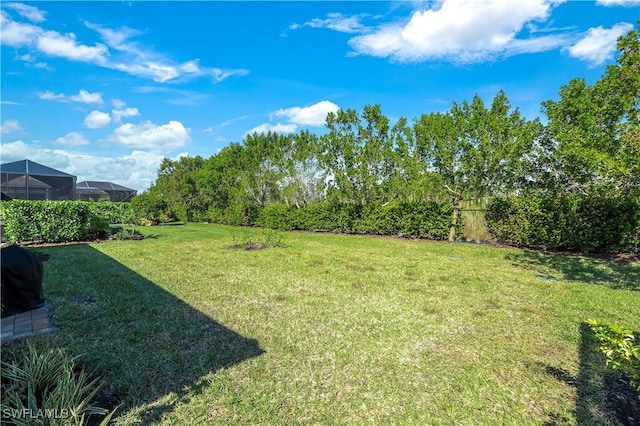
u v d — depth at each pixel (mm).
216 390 2775
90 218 12242
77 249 9781
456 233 12977
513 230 11336
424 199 14320
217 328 4062
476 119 11859
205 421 2391
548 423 2438
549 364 3299
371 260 8828
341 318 4477
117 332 3869
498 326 4262
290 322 4301
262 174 20125
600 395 2775
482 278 6898
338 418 2471
